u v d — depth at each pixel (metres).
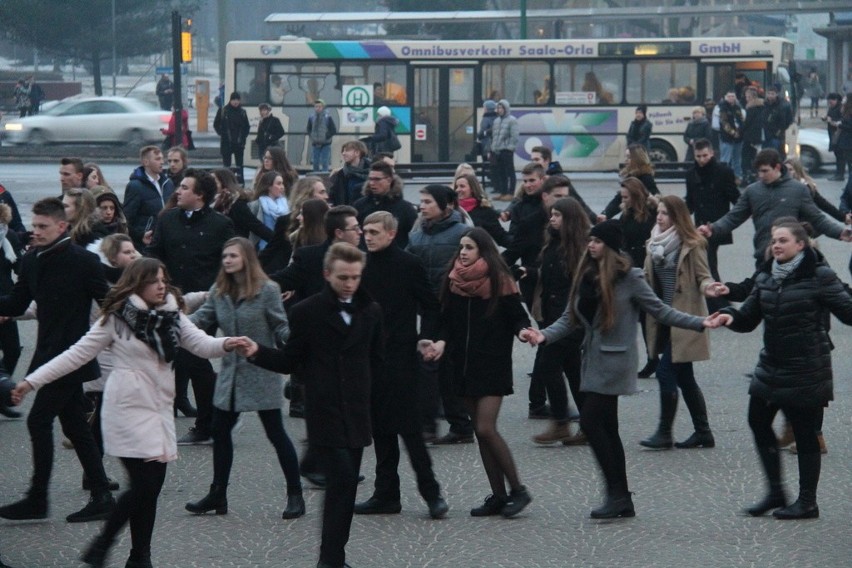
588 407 22.11
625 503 22.16
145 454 19.00
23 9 186.50
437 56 91.81
